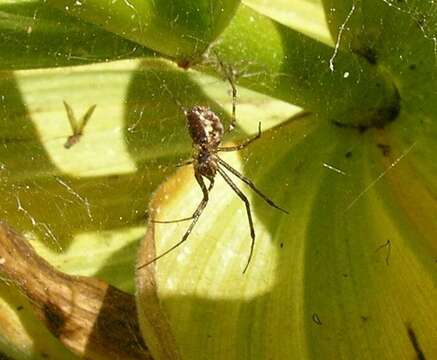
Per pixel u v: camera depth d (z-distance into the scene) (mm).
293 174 70
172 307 61
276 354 62
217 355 61
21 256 61
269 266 65
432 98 67
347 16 67
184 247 63
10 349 67
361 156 69
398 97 68
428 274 65
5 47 65
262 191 69
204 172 68
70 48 66
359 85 66
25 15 65
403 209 67
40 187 78
